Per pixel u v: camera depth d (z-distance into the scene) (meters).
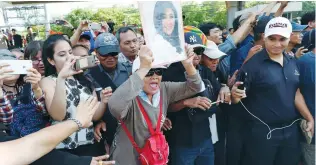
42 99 1.65
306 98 2.25
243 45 3.15
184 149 2.13
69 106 1.72
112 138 2.03
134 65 1.77
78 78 1.89
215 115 2.36
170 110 2.09
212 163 2.33
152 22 1.55
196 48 2.06
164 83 1.95
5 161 0.97
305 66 2.23
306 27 3.00
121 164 1.74
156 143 1.71
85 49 2.59
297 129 2.25
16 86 1.75
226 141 2.48
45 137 1.10
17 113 1.62
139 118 1.72
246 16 3.45
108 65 2.36
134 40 2.64
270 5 3.19
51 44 1.76
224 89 2.18
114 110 1.62
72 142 1.76
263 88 2.11
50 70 1.83
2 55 1.75
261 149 2.20
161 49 1.58
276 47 2.04
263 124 2.16
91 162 1.44
